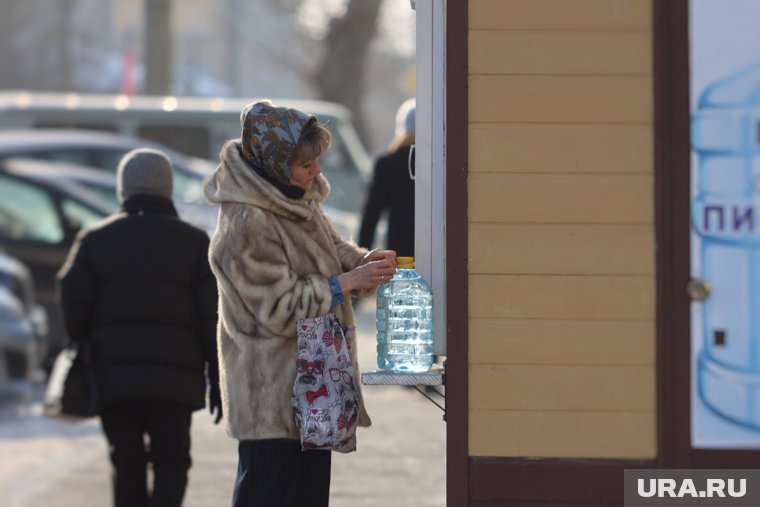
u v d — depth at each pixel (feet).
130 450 63.77
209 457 86.84
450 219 48.29
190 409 63.72
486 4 48.34
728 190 48.08
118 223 64.34
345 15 288.71
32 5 449.06
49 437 100.73
